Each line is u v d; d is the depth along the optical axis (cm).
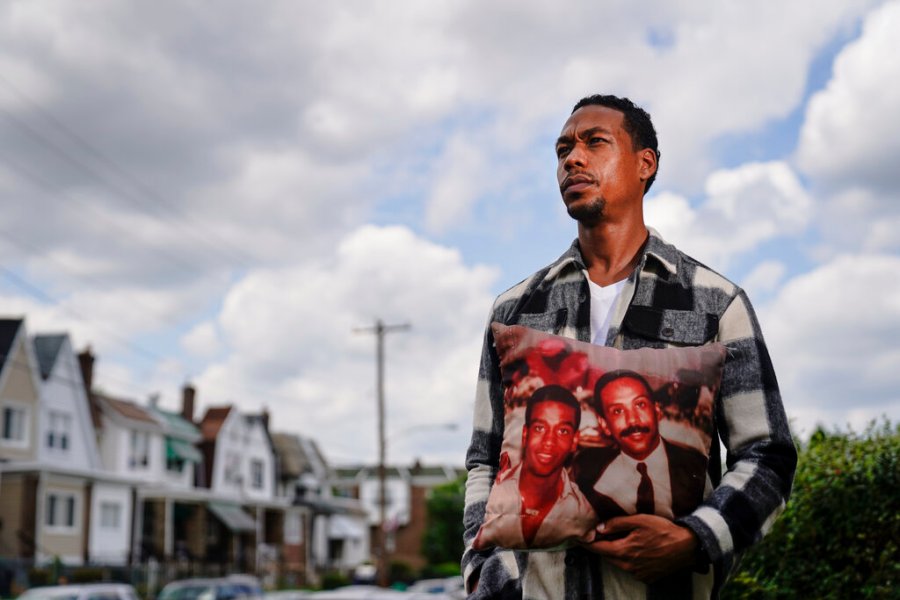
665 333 195
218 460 4878
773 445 186
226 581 2323
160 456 4316
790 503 525
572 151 212
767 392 189
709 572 185
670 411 175
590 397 176
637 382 176
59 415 3622
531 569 190
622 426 173
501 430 213
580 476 171
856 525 512
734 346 193
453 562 6391
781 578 523
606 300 206
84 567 3017
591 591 180
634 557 170
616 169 209
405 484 7900
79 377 3744
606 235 211
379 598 1327
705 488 185
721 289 199
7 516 3169
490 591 194
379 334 3875
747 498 176
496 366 217
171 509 4197
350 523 6625
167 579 3425
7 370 3341
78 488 3453
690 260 206
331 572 5619
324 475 6538
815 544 523
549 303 212
